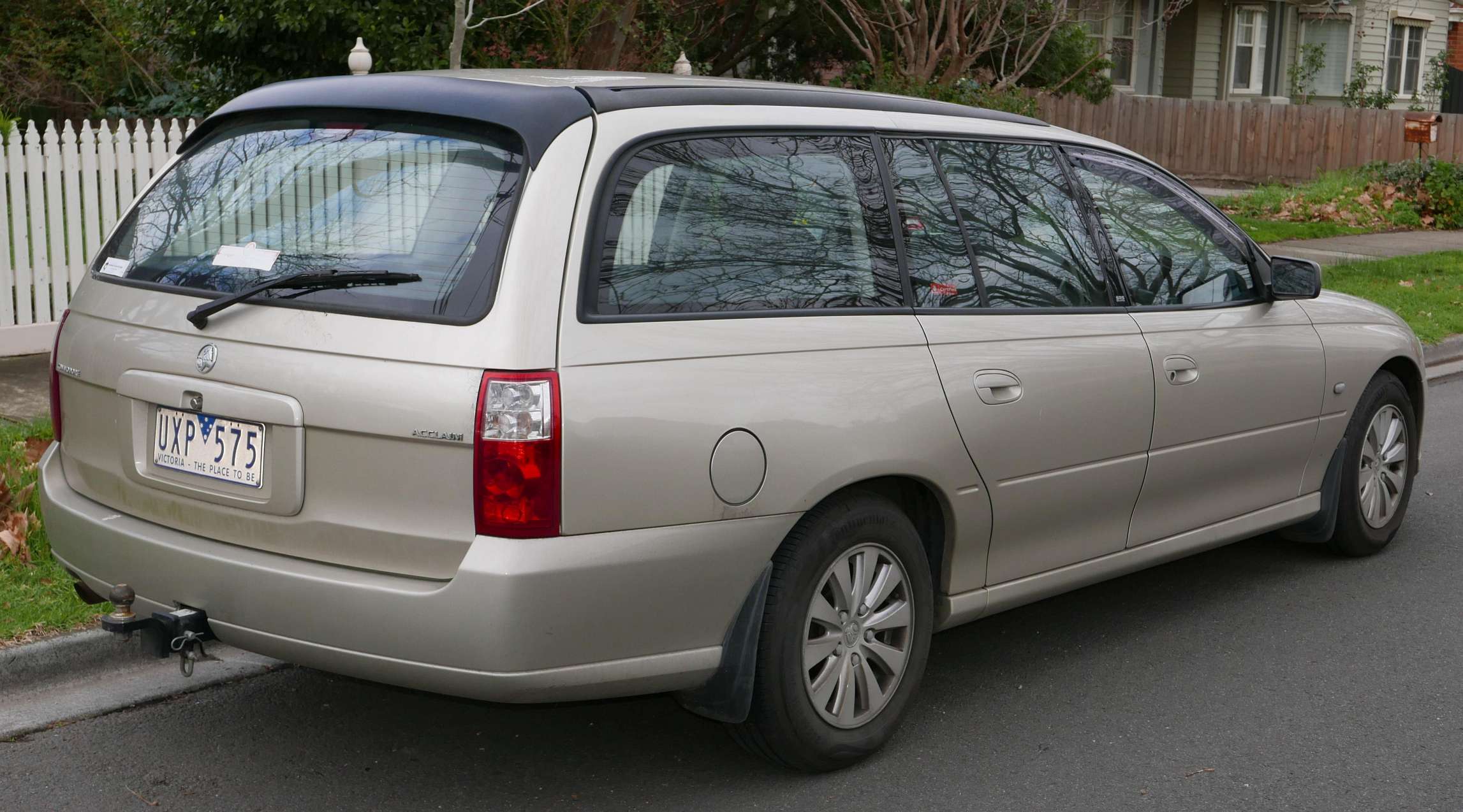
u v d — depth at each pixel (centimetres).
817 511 381
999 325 429
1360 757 423
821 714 390
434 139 360
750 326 366
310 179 372
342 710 442
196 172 402
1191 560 623
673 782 398
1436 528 673
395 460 329
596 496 331
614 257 346
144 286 383
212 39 1191
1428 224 1948
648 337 345
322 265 354
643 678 350
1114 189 497
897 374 393
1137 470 474
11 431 673
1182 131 2467
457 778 397
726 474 351
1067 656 505
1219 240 532
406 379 328
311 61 1188
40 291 906
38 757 402
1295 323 549
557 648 331
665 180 362
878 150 418
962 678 482
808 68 1936
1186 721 448
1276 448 541
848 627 394
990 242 440
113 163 931
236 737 420
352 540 337
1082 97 2330
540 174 341
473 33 1136
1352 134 2423
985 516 424
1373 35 3306
